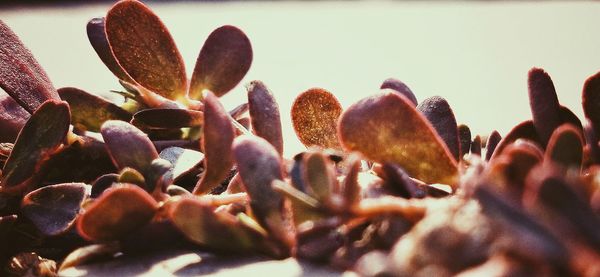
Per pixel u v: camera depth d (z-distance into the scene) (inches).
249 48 7.6
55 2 51.9
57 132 6.9
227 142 6.6
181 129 7.8
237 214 6.6
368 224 6.3
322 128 7.3
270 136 6.8
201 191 6.7
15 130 7.8
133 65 7.4
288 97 25.0
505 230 5.0
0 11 48.2
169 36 7.5
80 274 6.4
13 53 7.3
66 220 6.7
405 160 6.4
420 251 5.2
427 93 25.3
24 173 6.8
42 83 7.4
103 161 7.6
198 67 7.6
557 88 22.7
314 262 6.2
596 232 5.0
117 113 7.9
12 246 7.0
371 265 5.3
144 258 6.6
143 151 6.7
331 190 5.8
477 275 5.0
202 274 6.3
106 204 6.3
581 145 5.8
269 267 6.3
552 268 5.0
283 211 6.3
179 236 6.7
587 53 30.8
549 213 5.1
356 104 6.4
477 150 7.5
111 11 7.3
